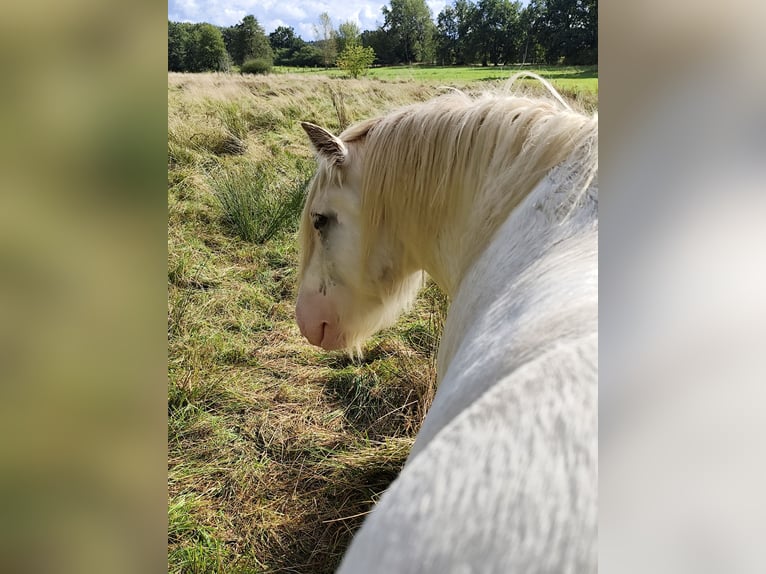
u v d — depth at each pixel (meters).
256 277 3.41
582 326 0.61
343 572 0.43
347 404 2.42
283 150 5.17
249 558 1.76
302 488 2.01
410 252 1.32
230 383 2.53
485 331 0.78
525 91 1.28
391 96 6.21
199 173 4.45
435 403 0.76
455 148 1.17
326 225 1.38
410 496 0.44
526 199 1.00
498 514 0.40
